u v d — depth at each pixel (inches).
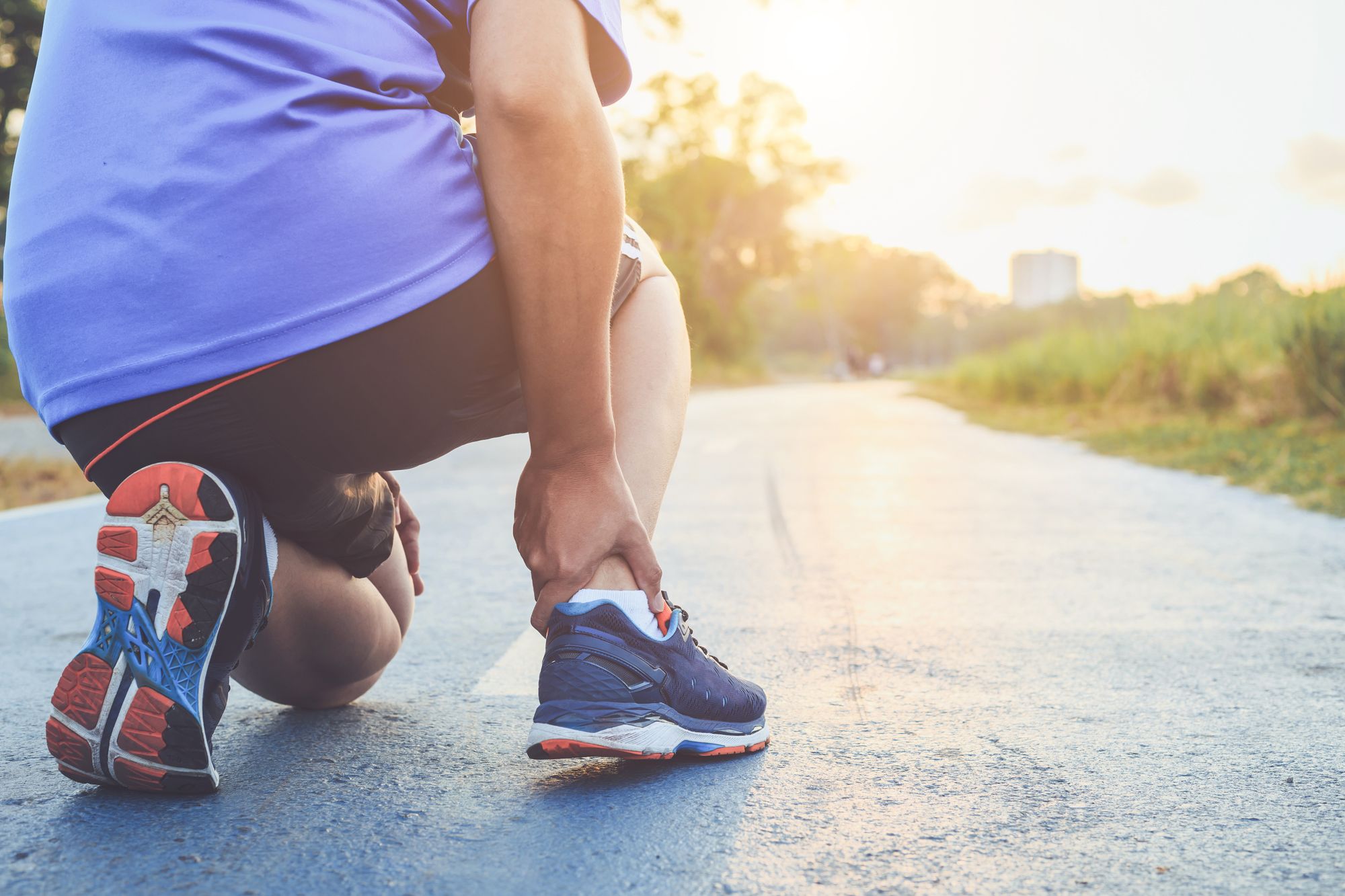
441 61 49.6
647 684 52.1
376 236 41.6
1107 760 58.9
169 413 42.6
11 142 429.4
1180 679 78.7
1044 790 53.7
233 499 45.2
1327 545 149.4
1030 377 659.4
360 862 44.2
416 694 74.2
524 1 43.3
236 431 43.4
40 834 47.1
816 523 176.4
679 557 143.5
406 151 42.8
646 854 45.1
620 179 44.9
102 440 44.3
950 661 85.0
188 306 41.1
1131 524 172.6
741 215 1948.8
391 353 42.5
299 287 41.0
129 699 47.0
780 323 3831.2
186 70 41.7
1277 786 54.8
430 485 247.8
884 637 94.3
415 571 69.0
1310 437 281.4
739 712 57.1
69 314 42.1
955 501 206.4
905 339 3663.9
